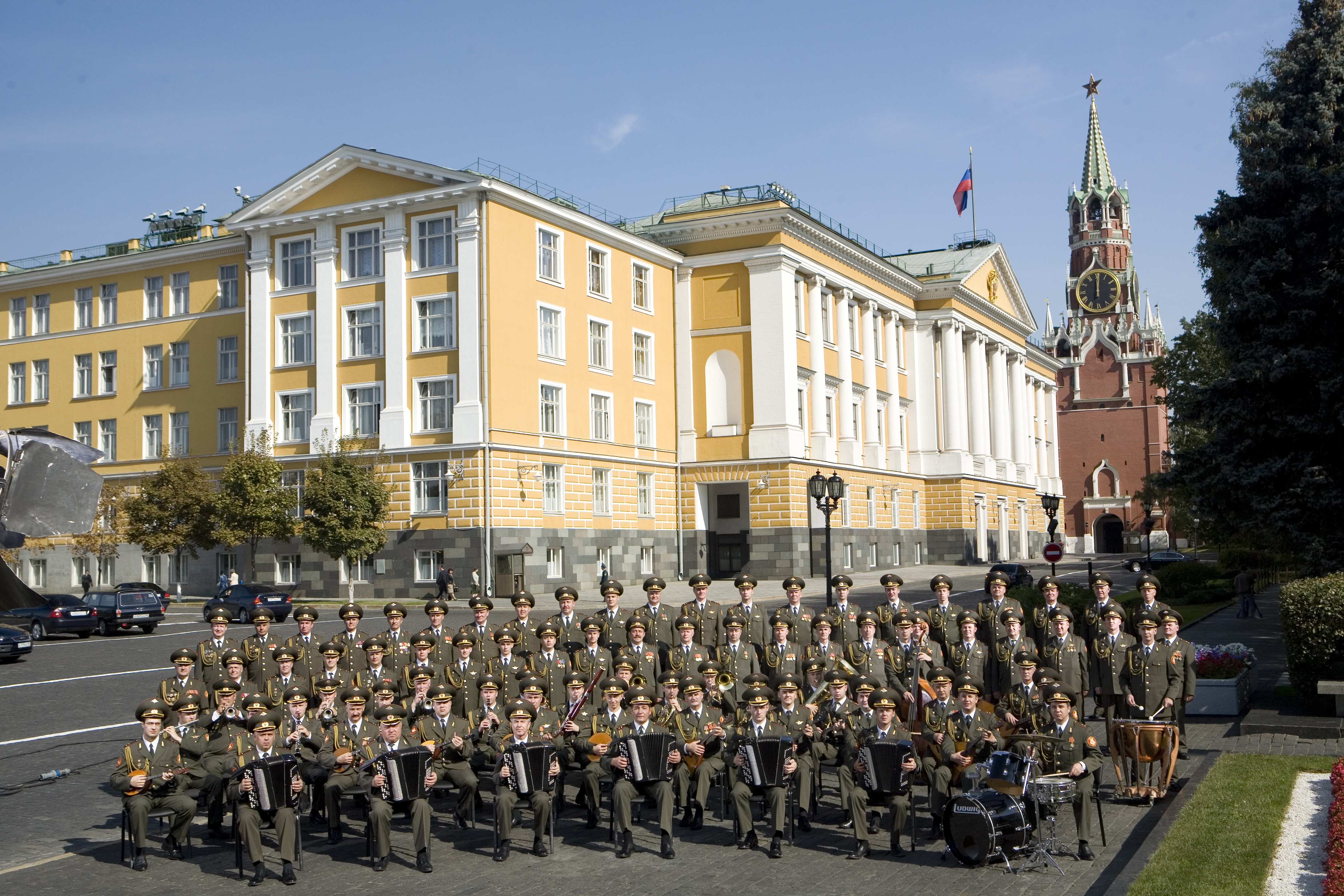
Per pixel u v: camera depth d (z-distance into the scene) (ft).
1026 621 59.77
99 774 56.54
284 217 176.04
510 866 39.93
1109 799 46.16
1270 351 79.30
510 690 51.96
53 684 86.99
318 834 45.42
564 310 175.83
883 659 52.85
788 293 197.88
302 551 173.27
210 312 195.11
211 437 193.57
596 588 177.78
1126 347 381.40
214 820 44.60
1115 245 392.06
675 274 205.36
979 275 271.08
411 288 166.71
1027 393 331.57
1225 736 54.70
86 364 209.15
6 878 39.47
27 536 16.87
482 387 160.04
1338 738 52.24
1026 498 303.89
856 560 213.66
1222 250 86.22
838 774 48.24
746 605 59.88
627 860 40.32
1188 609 128.88
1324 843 35.65
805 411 205.16
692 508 201.05
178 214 217.97
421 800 39.99
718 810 47.91
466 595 159.12
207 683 54.34
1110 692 49.03
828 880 37.24
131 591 129.49
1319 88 86.58
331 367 172.14
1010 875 36.99
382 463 165.78
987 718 42.98
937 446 251.60
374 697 48.47
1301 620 55.57
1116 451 378.12
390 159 165.78
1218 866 33.58
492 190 160.66
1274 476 79.46
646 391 196.03
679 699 46.16
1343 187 78.23
